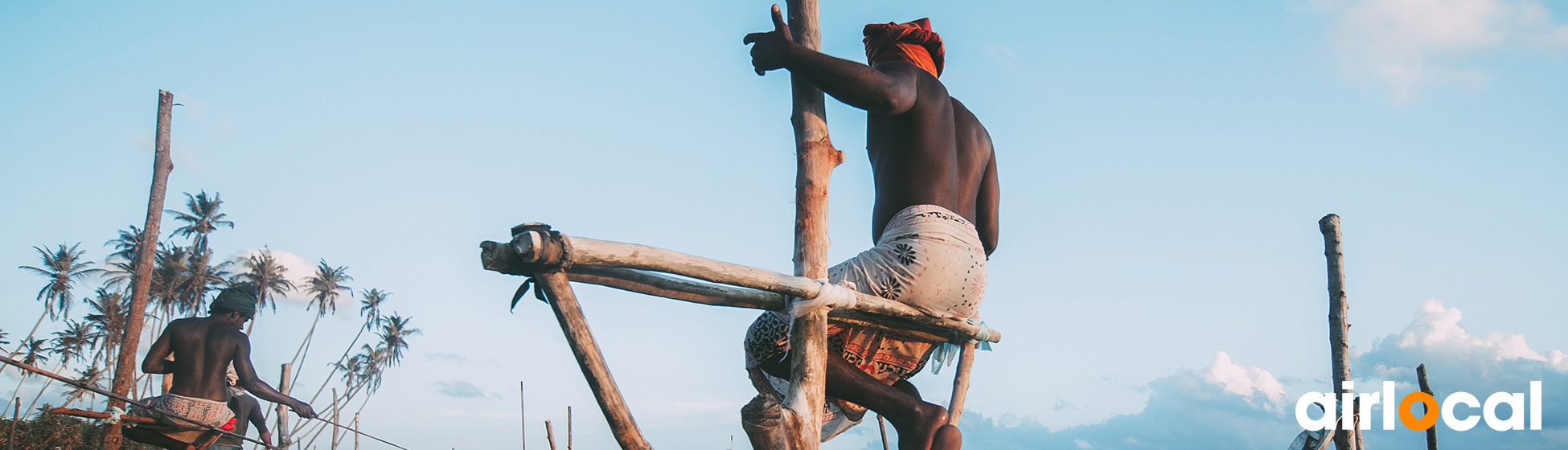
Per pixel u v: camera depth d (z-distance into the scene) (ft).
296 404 21.63
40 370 12.68
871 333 9.51
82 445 39.17
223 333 20.12
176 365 19.56
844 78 8.42
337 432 61.52
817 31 9.78
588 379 6.81
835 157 9.27
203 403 19.30
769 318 9.34
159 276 172.65
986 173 10.32
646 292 7.98
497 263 6.83
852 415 11.49
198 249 186.09
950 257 8.80
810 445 8.00
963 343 10.18
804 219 8.91
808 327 8.48
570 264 6.75
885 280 8.83
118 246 155.94
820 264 8.79
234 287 20.92
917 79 9.36
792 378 8.51
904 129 9.30
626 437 6.86
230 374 23.47
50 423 38.73
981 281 9.21
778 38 8.80
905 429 9.10
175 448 18.97
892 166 9.38
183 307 179.22
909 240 8.85
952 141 9.45
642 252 7.04
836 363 9.27
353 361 206.28
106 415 16.97
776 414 7.55
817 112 9.28
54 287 183.83
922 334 9.63
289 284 195.42
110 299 154.30
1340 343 18.85
